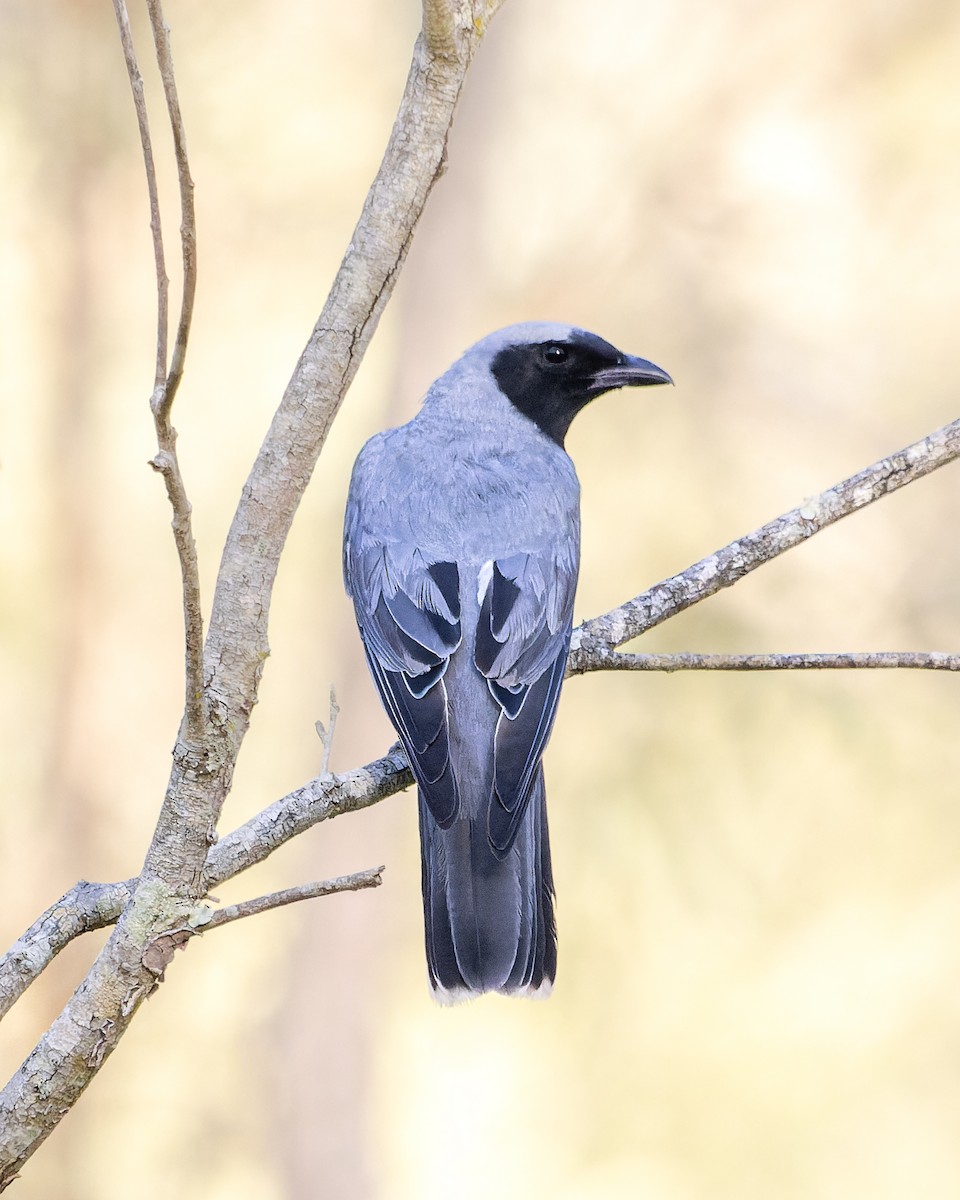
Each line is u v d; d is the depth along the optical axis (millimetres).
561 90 13523
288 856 14484
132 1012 4270
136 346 14867
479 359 7996
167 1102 13289
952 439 6465
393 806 13953
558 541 7094
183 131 3658
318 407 4395
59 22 13891
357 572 7070
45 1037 4230
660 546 11586
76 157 14188
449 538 6922
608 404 12164
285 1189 13562
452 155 13422
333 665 14039
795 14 13445
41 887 13594
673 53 13469
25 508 14211
